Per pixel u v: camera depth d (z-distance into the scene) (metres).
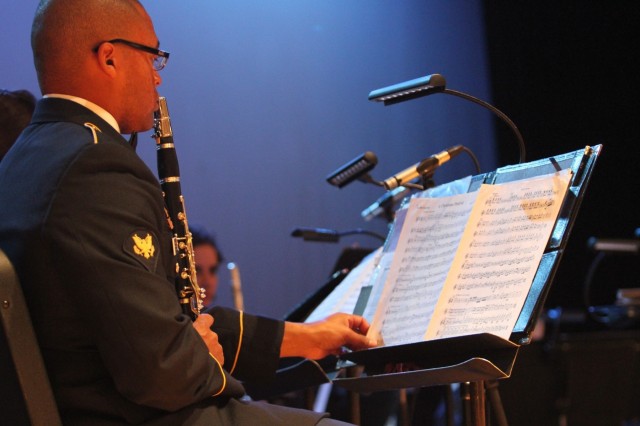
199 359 2.18
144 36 2.50
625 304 6.08
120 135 2.40
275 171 7.89
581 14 8.48
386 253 2.98
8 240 2.17
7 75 6.34
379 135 8.27
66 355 2.16
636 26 8.41
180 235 2.58
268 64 7.93
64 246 2.09
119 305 2.06
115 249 2.11
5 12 6.37
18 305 2.07
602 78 8.48
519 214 2.60
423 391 6.02
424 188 3.37
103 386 2.16
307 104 8.06
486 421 2.96
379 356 2.69
